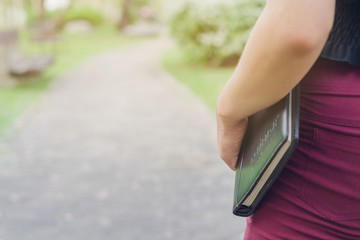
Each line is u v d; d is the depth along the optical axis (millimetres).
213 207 4562
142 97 10977
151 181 5355
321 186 1005
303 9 824
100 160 6211
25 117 8742
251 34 904
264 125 1035
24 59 13859
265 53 863
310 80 988
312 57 855
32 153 6512
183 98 10648
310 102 991
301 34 824
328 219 1013
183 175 5523
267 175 994
